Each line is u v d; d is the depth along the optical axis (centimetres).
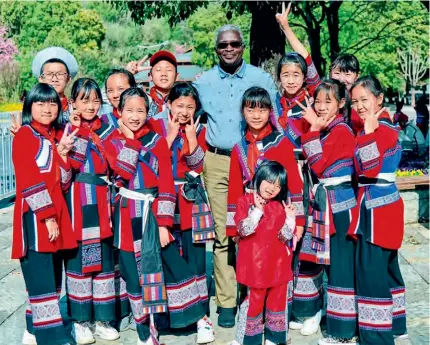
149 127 441
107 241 436
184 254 460
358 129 434
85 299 430
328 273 419
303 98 455
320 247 414
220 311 483
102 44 4962
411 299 521
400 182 760
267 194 401
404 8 2436
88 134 429
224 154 470
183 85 448
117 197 428
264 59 1112
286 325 411
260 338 410
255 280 400
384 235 397
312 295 451
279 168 400
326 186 415
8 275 606
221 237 470
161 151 422
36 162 397
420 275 582
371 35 2778
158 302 411
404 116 1562
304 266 449
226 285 468
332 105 411
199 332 440
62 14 4806
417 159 1291
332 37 1644
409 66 3434
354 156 410
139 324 420
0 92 3741
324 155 412
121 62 4875
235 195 433
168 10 1494
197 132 463
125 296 460
